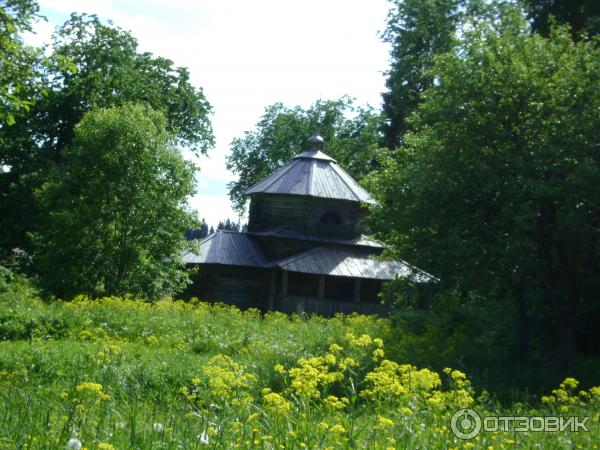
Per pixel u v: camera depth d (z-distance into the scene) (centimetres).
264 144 6350
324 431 639
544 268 1972
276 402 684
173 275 3644
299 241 4628
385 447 635
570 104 1894
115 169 3416
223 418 702
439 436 694
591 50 1983
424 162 2066
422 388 889
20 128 4328
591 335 2422
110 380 1177
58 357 1327
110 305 2214
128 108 3600
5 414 706
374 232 2345
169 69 4894
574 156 1861
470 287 1945
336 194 4669
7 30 1989
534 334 2278
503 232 1914
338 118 6125
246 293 4603
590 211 1852
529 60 1986
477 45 2009
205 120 5016
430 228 2031
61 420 698
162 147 3522
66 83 4431
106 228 3412
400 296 2322
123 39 4678
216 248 4594
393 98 5016
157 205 3475
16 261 4309
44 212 3647
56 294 3325
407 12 4719
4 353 1381
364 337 954
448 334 2316
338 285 4712
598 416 928
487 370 1661
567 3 3153
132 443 622
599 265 2083
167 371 1255
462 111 1967
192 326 2008
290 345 1825
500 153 1939
